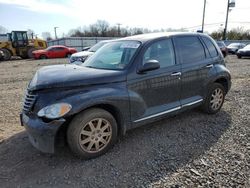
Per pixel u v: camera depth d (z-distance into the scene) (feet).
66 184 9.46
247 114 16.85
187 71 14.23
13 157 11.37
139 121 12.39
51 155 11.48
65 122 10.32
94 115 10.75
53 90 10.21
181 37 14.56
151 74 12.52
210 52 16.07
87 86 10.73
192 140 12.94
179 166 10.53
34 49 89.51
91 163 10.82
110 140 11.54
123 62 12.39
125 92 11.54
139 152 11.70
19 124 15.60
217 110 16.88
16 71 45.03
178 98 14.12
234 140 12.92
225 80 17.07
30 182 9.59
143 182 9.50
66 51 89.20
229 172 10.03
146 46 12.69
